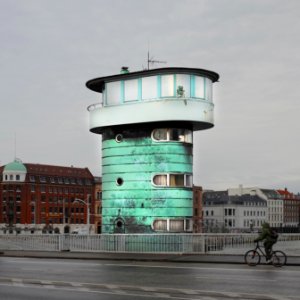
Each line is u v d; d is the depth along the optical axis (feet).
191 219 127.03
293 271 76.13
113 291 56.13
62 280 66.13
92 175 576.20
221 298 51.11
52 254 111.55
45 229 495.82
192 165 128.77
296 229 341.00
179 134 126.41
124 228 126.31
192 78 124.57
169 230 123.03
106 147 132.57
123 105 126.82
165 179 124.47
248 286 59.36
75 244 120.06
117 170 129.08
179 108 121.39
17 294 54.54
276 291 55.52
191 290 56.39
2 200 512.22
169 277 68.74
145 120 123.34
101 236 116.88
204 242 108.68
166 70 123.03
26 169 523.29
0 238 130.82
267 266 84.64
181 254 105.81
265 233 86.22
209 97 128.67
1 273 75.15
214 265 87.61
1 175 518.37
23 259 104.78
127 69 140.67
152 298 51.16
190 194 127.13
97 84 136.67
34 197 522.88
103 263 93.20
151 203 124.16
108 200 130.31
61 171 552.41
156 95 124.06
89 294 54.08
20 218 510.99
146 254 106.93
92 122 133.18
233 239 110.93
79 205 556.51
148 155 125.59
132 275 71.61
